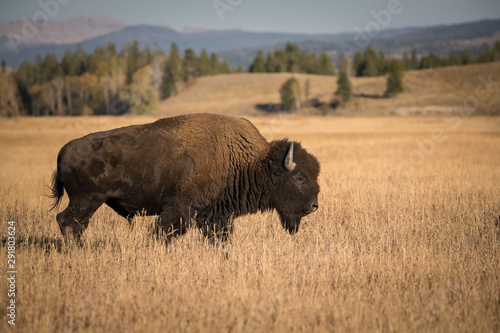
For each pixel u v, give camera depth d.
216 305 16.81
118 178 24.16
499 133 149.00
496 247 24.34
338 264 21.34
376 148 96.62
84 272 20.47
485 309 17.17
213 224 25.75
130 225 26.73
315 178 25.92
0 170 58.34
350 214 31.62
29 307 16.50
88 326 15.81
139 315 16.02
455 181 44.31
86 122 198.62
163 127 25.14
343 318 15.82
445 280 19.39
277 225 28.95
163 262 20.97
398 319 16.00
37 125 188.38
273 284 18.86
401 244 24.84
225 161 25.52
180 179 24.72
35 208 33.16
